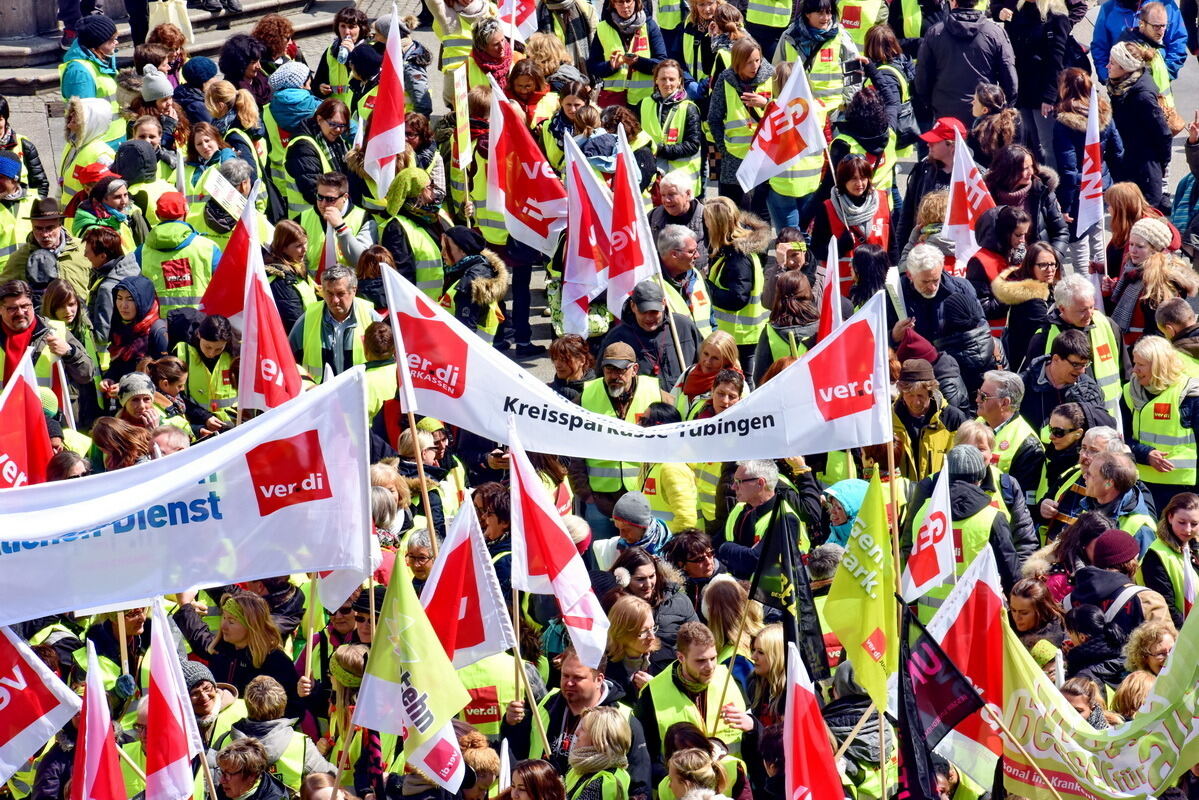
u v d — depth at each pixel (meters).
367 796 30.12
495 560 35.09
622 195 41.12
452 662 30.09
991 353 42.78
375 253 44.69
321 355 43.06
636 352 41.25
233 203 48.00
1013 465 38.19
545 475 38.00
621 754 28.02
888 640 28.38
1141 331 44.53
